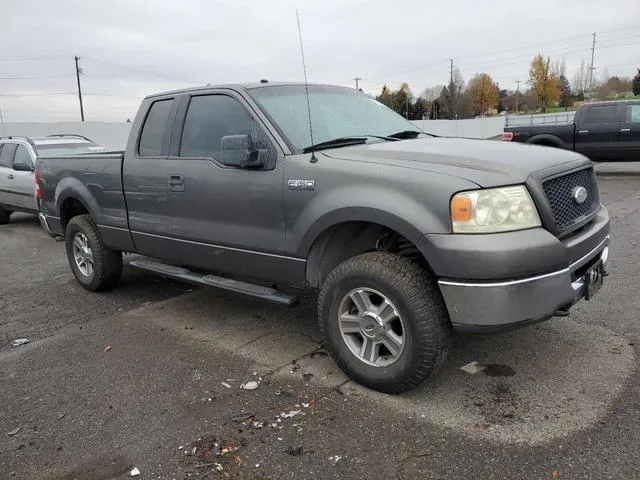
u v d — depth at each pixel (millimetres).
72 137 12203
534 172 3162
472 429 3047
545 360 3801
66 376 3973
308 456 2885
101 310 5465
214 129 4355
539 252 2969
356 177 3381
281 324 4820
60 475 2840
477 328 3025
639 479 2561
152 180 4727
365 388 3559
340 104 4617
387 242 3688
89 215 5988
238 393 3590
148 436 3146
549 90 63938
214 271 4531
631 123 13539
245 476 2750
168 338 4609
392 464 2785
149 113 4941
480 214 2973
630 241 6926
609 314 4520
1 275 7219
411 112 67625
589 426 2998
